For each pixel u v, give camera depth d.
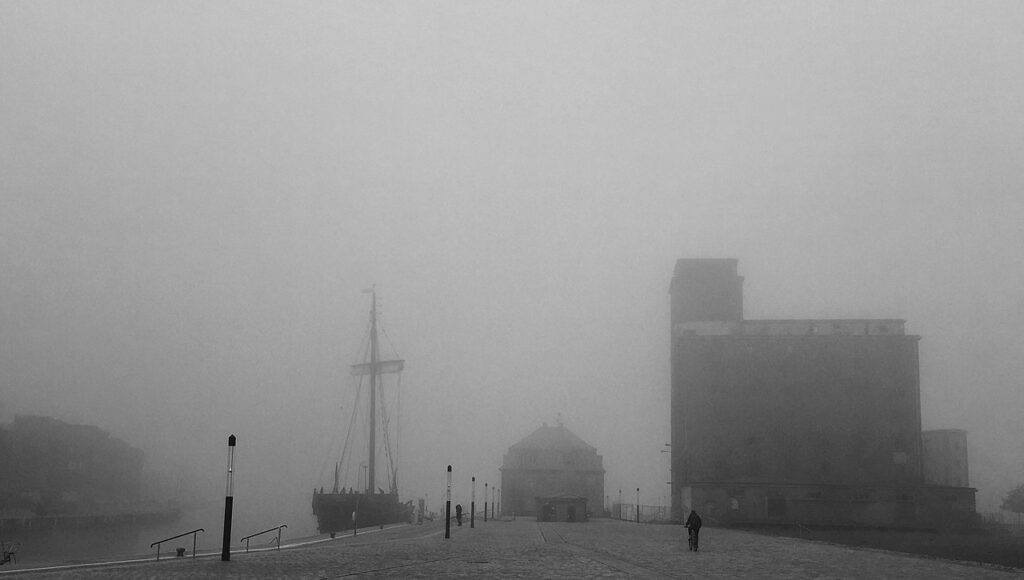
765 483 102.69
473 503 85.69
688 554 45.28
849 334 112.31
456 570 32.00
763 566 37.03
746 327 116.12
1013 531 95.25
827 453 108.88
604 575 30.70
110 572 28.50
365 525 136.62
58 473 175.88
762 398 111.12
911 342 110.50
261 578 26.92
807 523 100.69
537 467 180.12
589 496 179.25
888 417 108.94
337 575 28.61
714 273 134.88
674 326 131.12
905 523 99.50
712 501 102.75
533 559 38.75
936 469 137.50
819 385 110.62
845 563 39.59
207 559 37.06
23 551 110.31
